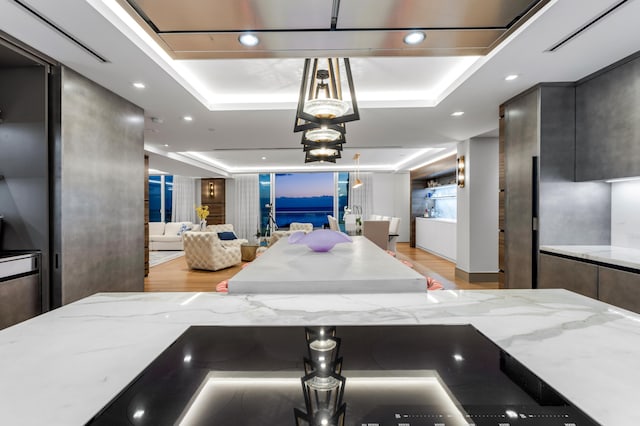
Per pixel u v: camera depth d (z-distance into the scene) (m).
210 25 0.90
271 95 3.62
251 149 6.01
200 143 5.49
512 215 3.27
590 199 2.88
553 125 2.87
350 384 0.59
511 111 3.29
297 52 1.12
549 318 0.93
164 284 5.12
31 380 0.59
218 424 0.47
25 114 2.41
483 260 5.14
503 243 3.50
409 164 8.80
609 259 2.27
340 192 11.10
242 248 7.30
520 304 1.07
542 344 0.75
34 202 2.43
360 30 0.94
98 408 0.51
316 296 1.18
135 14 0.84
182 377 0.61
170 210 11.37
